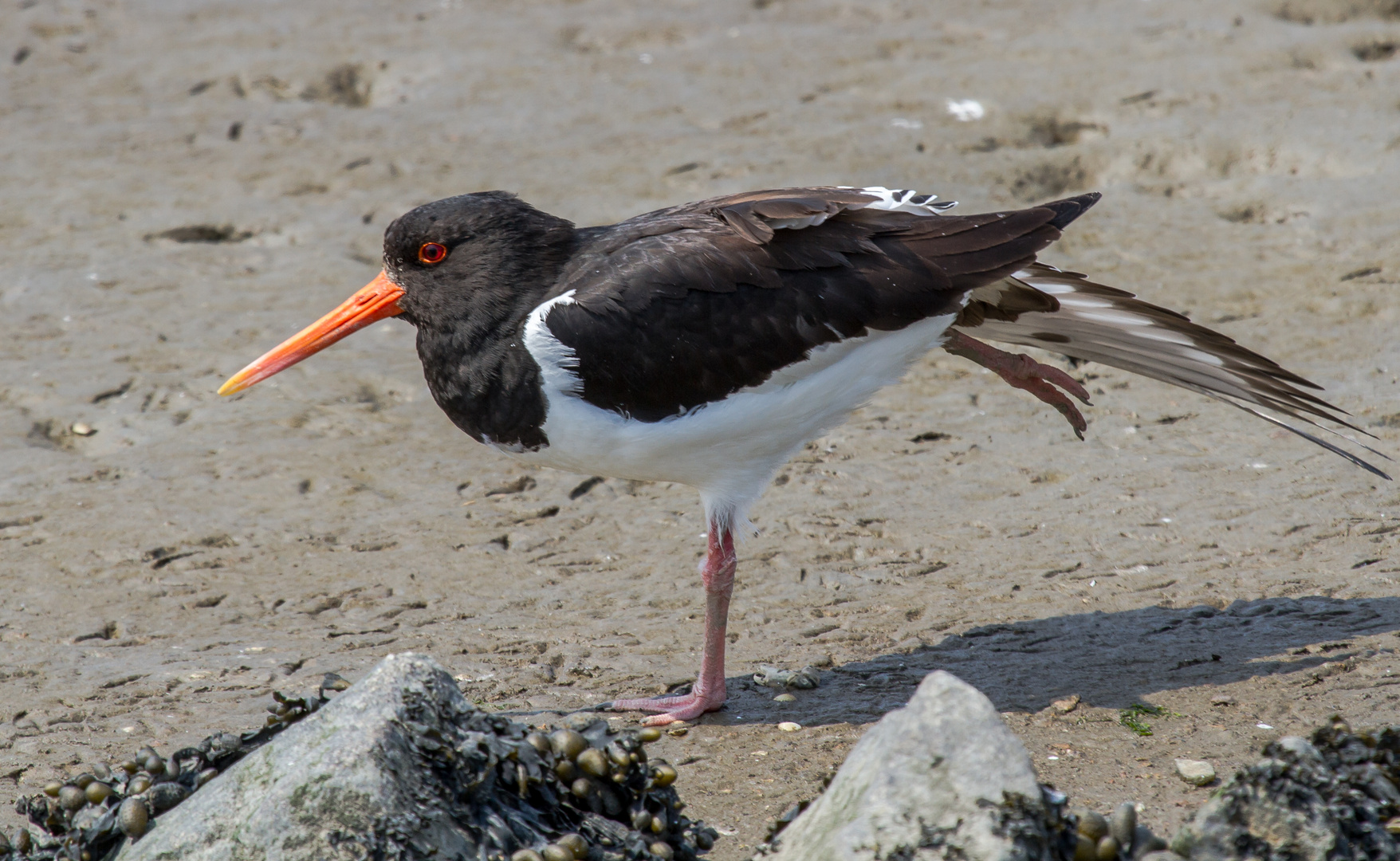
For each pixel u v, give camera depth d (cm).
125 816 653
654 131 2114
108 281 1675
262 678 935
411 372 1478
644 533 1169
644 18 2680
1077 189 1942
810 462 1280
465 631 1009
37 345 1516
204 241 1839
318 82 2406
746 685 924
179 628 1018
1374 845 602
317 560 1128
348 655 970
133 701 904
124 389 1427
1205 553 1080
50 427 1362
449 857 609
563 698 907
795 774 802
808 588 1064
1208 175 1923
